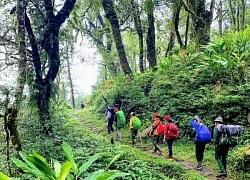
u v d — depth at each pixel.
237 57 13.50
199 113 13.44
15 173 7.32
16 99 8.12
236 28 27.73
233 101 12.19
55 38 12.79
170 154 10.79
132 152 10.83
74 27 14.91
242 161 9.05
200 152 9.45
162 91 16.81
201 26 18.61
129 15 24.95
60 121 13.71
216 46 14.91
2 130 8.59
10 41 9.88
